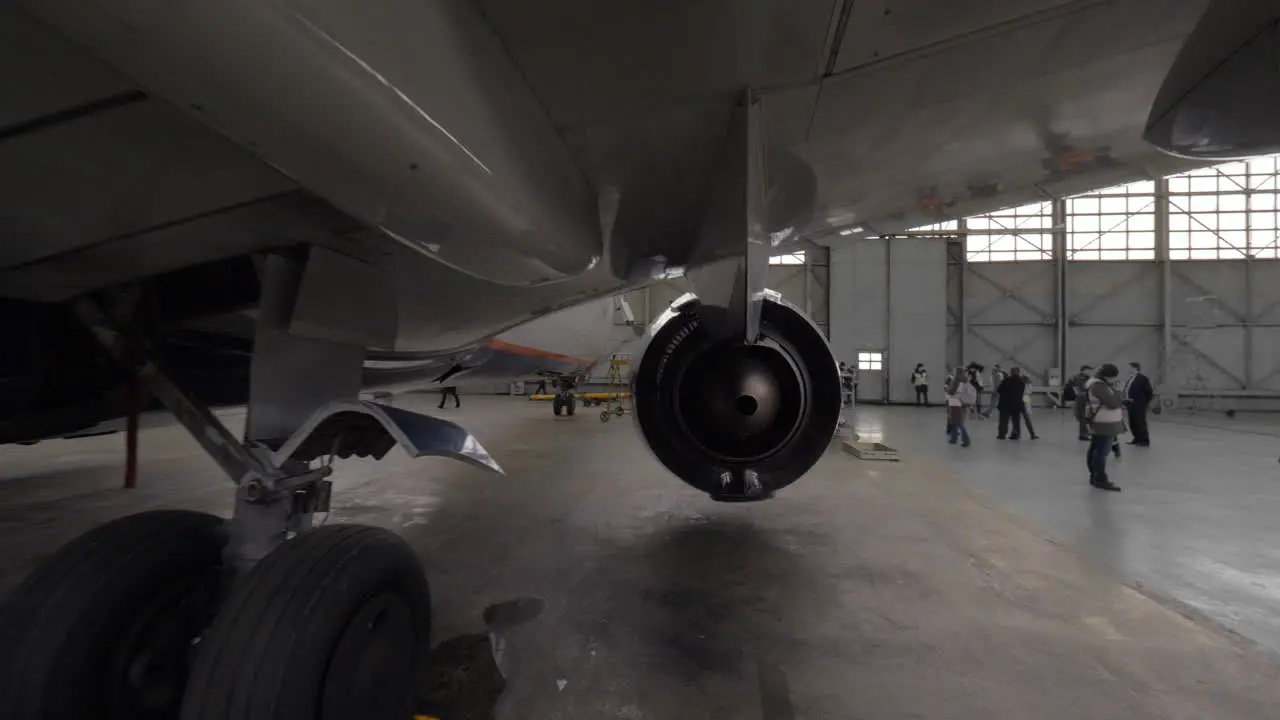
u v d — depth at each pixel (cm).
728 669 218
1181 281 1761
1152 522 434
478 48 126
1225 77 131
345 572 152
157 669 162
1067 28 167
